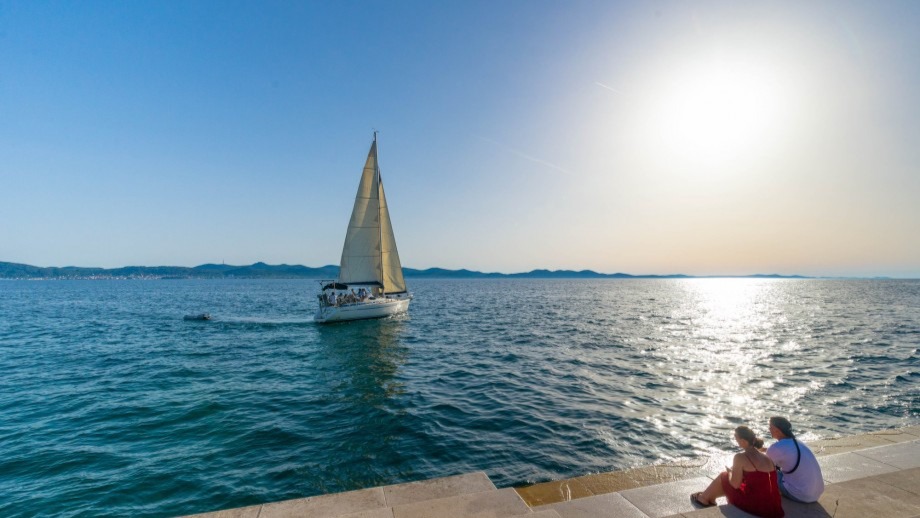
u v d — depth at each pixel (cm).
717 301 6844
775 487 471
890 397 1341
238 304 5909
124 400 1379
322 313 3350
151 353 2247
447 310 4828
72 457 948
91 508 749
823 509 481
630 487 670
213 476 856
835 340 2522
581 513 512
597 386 1503
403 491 556
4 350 2336
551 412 1219
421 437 1044
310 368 1867
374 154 3369
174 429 1117
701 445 988
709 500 526
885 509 481
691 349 2245
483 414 1209
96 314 4431
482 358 2044
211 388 1530
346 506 522
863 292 9894
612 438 1025
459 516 477
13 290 11075
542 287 13650
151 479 846
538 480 823
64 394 1452
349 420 1175
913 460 638
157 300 6838
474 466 885
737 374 1669
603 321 3666
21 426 1141
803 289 13225
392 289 3650
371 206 3412
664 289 13038
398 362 1975
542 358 2025
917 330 2941
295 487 812
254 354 2211
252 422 1165
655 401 1319
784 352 2138
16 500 776
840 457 649
